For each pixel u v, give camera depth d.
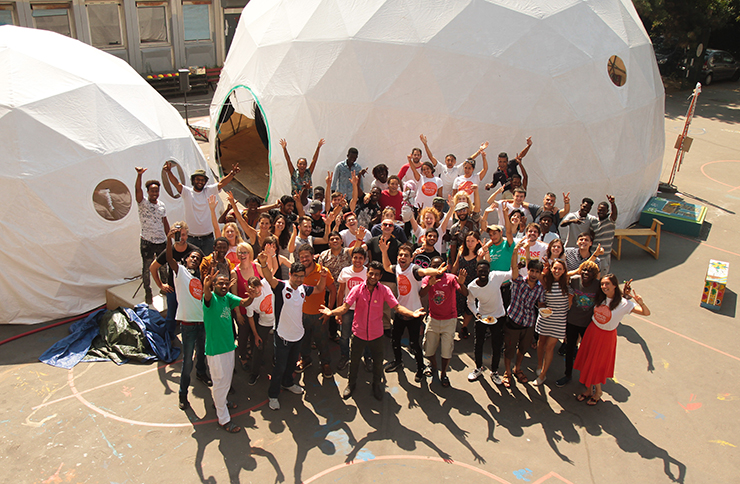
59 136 7.58
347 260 6.87
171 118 9.42
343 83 9.94
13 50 7.92
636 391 6.61
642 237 11.20
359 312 5.92
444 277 6.14
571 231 8.17
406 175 9.96
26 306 7.53
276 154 10.84
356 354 6.10
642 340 7.68
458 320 8.09
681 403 6.42
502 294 6.77
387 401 6.29
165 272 7.59
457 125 9.69
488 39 9.73
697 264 10.05
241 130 15.88
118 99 8.49
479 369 6.68
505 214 7.03
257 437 5.65
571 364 6.57
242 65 11.74
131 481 5.05
